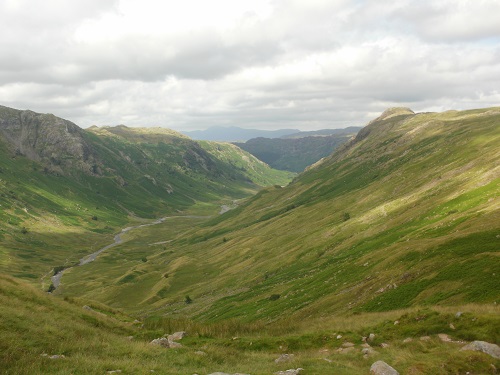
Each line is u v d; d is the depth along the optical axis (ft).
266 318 283.18
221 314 356.59
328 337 115.34
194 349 101.96
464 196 365.20
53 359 74.23
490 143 556.51
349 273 293.23
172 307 458.50
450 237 236.43
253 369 83.25
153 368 74.79
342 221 538.47
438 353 84.33
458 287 165.17
